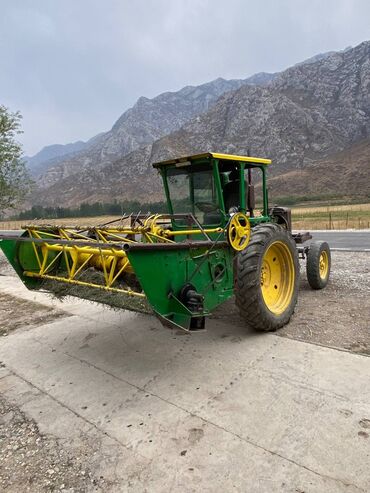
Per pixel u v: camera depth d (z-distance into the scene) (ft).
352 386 9.86
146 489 7.17
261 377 10.67
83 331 15.51
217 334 14.12
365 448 7.68
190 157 14.32
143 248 9.55
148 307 11.71
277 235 13.91
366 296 17.75
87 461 8.07
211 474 7.38
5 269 35.12
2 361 13.28
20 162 43.70
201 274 12.00
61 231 13.88
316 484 6.94
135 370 11.77
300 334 13.60
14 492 7.41
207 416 9.12
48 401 10.47
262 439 8.18
